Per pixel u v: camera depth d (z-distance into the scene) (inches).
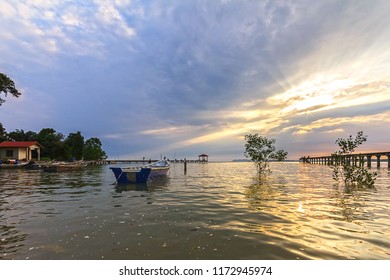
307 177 858.1
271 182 689.0
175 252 194.5
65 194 496.7
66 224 271.1
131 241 217.6
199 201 401.1
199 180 789.9
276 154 986.7
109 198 443.5
